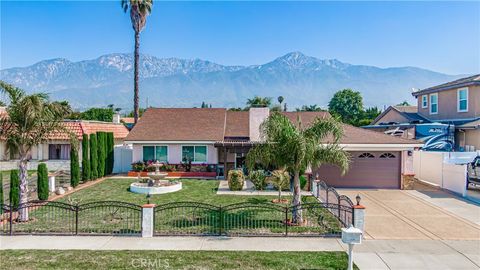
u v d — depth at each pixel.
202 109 32.38
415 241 12.18
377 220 15.00
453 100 29.28
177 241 11.94
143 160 28.38
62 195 19.97
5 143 14.91
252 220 14.52
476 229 13.67
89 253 10.76
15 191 15.69
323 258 10.46
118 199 18.88
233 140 27.97
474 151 25.31
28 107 13.95
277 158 13.80
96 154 25.89
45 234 12.58
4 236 12.41
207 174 27.34
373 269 9.71
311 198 19.47
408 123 31.72
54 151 33.66
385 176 23.19
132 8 37.59
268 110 27.66
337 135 13.80
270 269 9.62
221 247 11.37
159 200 18.66
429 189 22.66
